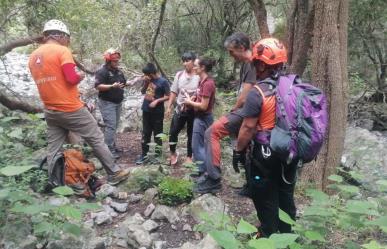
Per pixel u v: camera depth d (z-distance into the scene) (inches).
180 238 147.9
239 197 181.6
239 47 154.6
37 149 217.9
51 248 125.5
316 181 195.8
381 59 436.8
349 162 261.3
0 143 171.6
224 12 546.3
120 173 183.3
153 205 165.0
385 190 128.6
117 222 157.9
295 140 113.9
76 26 320.5
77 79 165.0
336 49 195.5
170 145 219.8
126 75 409.7
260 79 125.0
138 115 341.4
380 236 147.0
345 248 134.6
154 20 422.6
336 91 196.1
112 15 418.6
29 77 544.7
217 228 111.2
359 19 413.4
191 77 207.8
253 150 122.5
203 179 171.9
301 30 245.1
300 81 121.7
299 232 121.4
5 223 128.0
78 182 168.9
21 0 273.4
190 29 573.0
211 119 192.4
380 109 418.0
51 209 116.3
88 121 172.7
